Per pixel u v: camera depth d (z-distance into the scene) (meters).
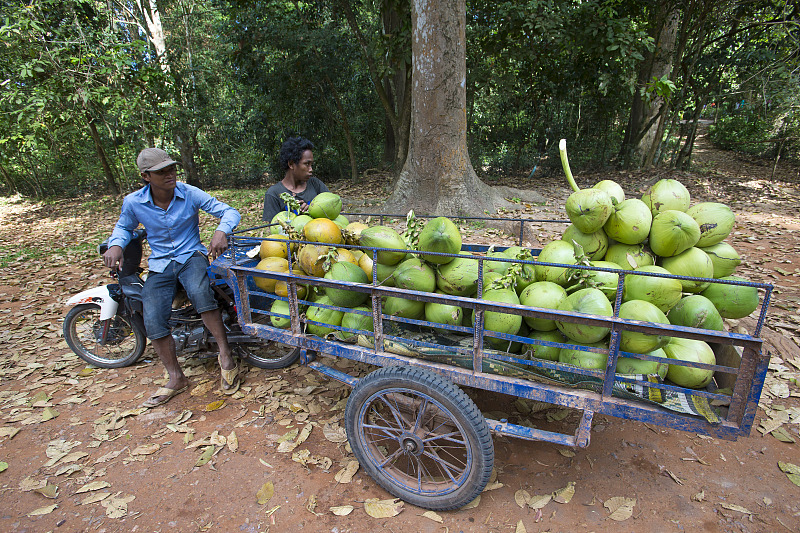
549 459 2.63
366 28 15.18
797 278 5.18
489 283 2.29
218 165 16.92
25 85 10.42
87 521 2.34
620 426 2.90
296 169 3.85
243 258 3.07
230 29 12.97
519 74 13.25
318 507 2.36
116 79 10.53
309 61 13.07
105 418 3.18
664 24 12.06
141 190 3.21
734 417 1.74
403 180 8.16
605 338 2.01
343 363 3.73
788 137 13.18
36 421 3.18
